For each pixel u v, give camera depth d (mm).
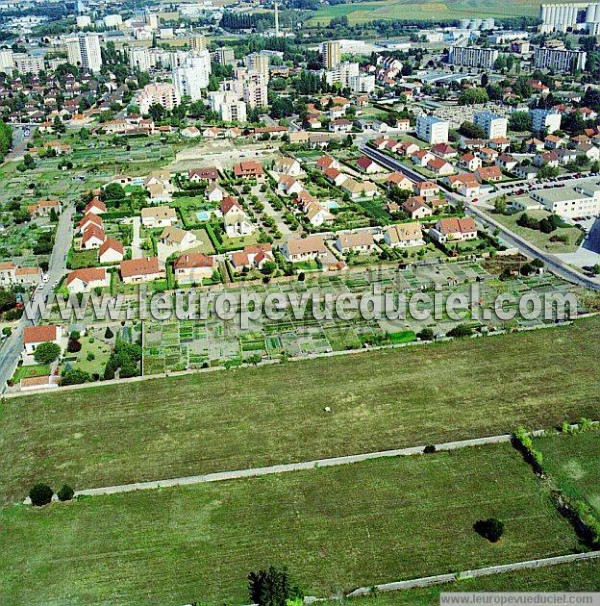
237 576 104500
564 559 105812
